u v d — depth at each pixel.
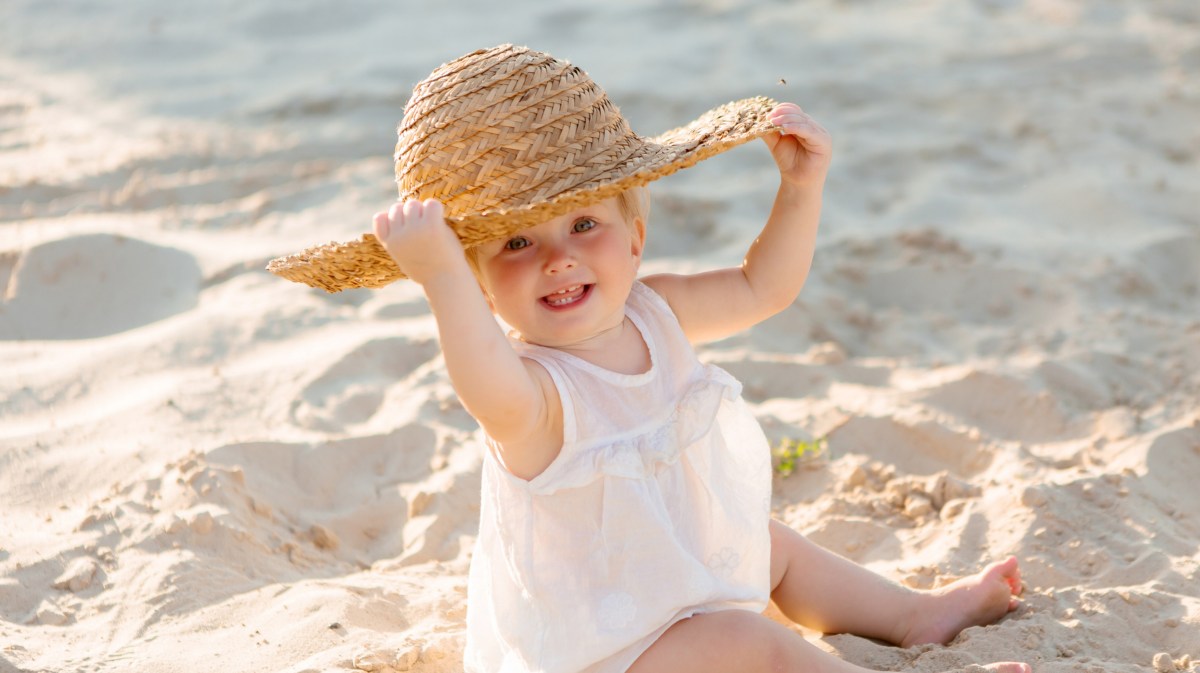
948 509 3.69
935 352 5.03
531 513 2.66
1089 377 4.57
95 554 3.39
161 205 6.62
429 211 2.36
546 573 2.65
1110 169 6.92
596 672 2.62
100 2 10.75
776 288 3.04
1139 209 6.39
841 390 4.63
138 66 9.27
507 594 2.72
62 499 3.74
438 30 10.09
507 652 2.72
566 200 2.42
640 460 2.66
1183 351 4.84
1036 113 7.88
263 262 5.65
